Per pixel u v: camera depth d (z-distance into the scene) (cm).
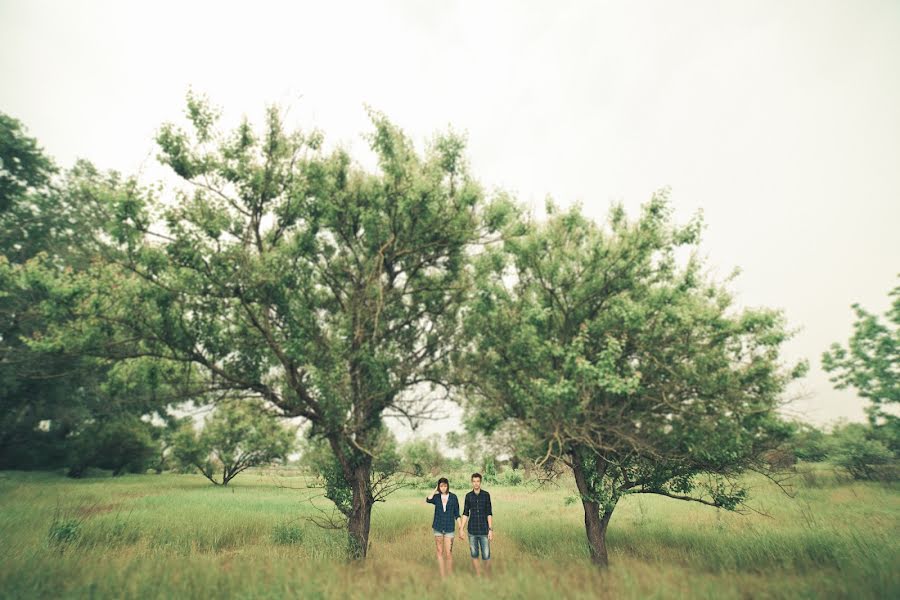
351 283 1048
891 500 1839
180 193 847
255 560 812
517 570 703
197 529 1172
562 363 853
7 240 2617
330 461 1031
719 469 884
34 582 624
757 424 805
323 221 933
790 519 1362
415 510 1766
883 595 588
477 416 931
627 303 837
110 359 828
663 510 1739
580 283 957
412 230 952
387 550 1060
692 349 847
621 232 925
